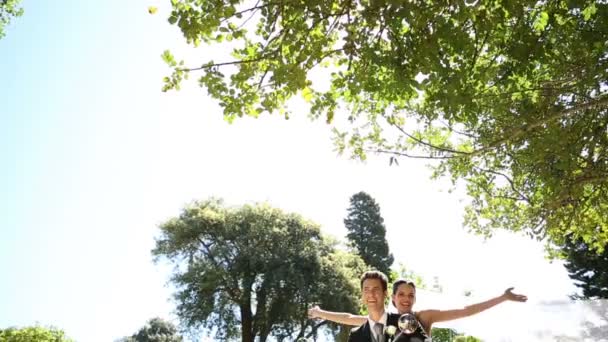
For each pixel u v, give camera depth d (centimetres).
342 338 2839
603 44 571
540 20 617
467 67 576
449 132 1014
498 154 997
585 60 643
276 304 4344
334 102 690
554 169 790
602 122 723
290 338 4375
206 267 4275
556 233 1128
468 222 1230
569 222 908
